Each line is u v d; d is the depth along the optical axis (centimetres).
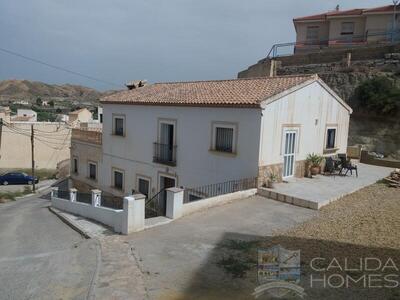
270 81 1825
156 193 1966
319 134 1888
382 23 3581
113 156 2275
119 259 841
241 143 1536
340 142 2103
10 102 12544
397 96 2698
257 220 1135
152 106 1939
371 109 2812
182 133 1786
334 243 905
